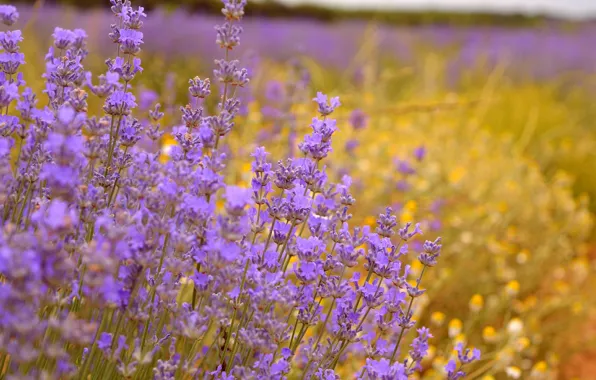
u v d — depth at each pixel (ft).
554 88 34.22
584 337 12.94
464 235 13.41
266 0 37.63
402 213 13.26
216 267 4.54
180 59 18.71
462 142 21.99
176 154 5.20
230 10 5.36
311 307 5.53
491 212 15.83
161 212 4.72
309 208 5.36
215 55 20.62
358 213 12.50
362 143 16.52
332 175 12.78
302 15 49.70
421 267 11.52
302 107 13.48
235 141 11.98
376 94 19.40
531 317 12.12
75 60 5.50
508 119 27.07
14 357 3.40
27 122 5.24
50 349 3.65
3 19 5.40
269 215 5.45
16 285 3.41
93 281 3.64
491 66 37.47
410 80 30.58
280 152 12.40
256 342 4.78
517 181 18.85
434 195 15.38
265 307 5.38
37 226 4.87
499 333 10.46
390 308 5.76
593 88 34.78
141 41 5.37
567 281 15.38
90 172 4.85
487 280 12.84
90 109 11.18
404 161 14.05
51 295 3.93
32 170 5.00
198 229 4.83
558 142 26.22
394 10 73.15
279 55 31.83
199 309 4.84
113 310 4.59
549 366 11.66
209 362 6.02
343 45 36.86
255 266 5.23
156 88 14.06
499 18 73.20
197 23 21.47
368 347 5.77
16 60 5.45
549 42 45.01
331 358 5.72
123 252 4.14
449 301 11.89
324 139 5.53
